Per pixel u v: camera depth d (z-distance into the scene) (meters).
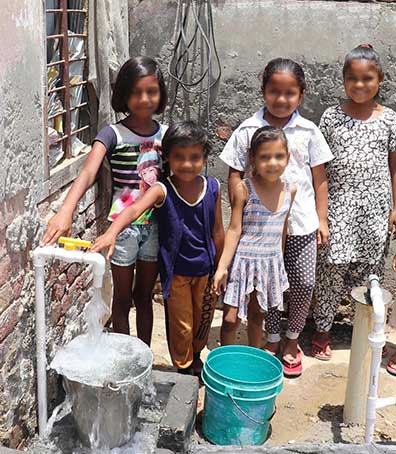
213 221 3.45
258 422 3.13
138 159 3.39
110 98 3.88
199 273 3.44
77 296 3.57
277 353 4.04
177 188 3.34
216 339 4.25
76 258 2.73
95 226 3.84
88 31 3.70
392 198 4.00
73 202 3.00
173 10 4.23
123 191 3.41
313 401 3.64
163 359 3.97
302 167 3.62
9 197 2.61
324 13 4.08
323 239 3.76
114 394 2.64
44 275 2.98
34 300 2.93
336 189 3.81
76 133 3.69
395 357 3.95
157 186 3.29
